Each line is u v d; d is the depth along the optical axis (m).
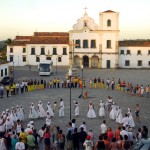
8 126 32.19
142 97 56.56
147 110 46.69
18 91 59.66
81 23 99.06
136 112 40.38
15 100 52.62
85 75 82.56
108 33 98.19
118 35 98.06
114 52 98.62
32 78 77.81
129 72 90.00
